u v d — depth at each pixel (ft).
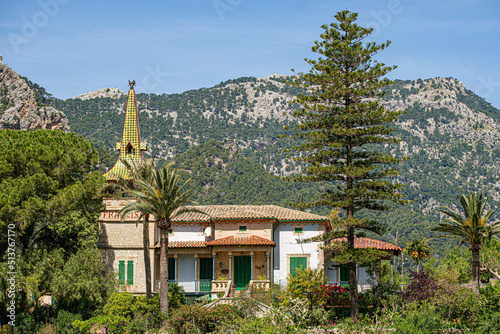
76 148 159.94
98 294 148.97
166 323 133.59
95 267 153.28
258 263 173.37
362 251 144.56
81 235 165.48
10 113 572.51
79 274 148.25
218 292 164.55
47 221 159.53
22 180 145.69
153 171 140.97
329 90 156.15
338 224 147.02
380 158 154.20
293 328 120.78
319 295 142.72
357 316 141.49
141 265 165.27
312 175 154.40
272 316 124.36
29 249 153.07
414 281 147.02
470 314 136.26
